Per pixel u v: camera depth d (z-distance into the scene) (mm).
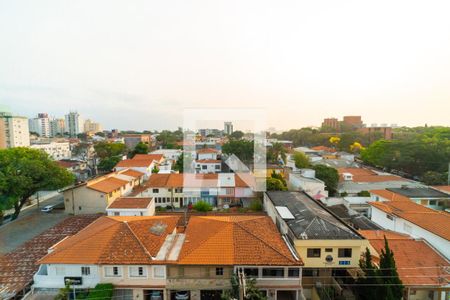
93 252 16984
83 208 33281
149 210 27625
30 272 18844
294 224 19984
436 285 15711
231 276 16062
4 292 16469
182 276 16484
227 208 31734
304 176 39812
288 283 16312
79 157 77250
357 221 27016
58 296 15039
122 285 16453
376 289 14820
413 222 21016
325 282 17984
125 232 18625
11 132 77938
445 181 42625
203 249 17125
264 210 30281
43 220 30719
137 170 47219
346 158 64312
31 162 32094
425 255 17938
